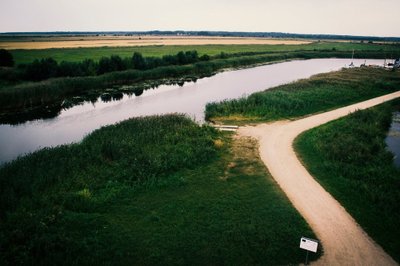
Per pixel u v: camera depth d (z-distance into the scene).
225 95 50.03
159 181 18.70
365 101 40.25
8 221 14.17
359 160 21.52
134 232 14.03
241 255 12.58
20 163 20.42
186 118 30.88
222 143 25.27
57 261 12.05
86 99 46.91
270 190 17.86
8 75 48.78
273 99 36.94
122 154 21.88
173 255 12.59
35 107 41.59
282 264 12.17
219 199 16.86
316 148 23.70
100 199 16.69
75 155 21.77
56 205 15.77
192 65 72.81
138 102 45.59
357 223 14.75
